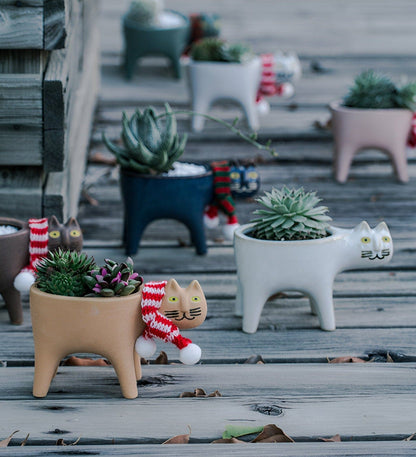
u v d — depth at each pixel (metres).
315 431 1.93
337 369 2.23
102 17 8.04
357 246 2.45
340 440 1.91
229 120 4.95
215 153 4.38
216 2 8.84
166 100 5.24
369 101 4.01
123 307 1.98
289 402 2.05
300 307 2.71
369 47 6.82
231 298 2.78
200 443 1.88
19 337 2.44
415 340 2.44
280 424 1.95
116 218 3.63
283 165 4.34
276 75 4.78
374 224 3.57
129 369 2.04
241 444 1.85
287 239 2.41
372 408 2.03
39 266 2.05
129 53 5.69
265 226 2.45
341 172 4.09
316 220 2.47
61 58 2.94
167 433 1.91
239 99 4.61
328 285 2.46
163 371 2.21
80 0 3.84
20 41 2.64
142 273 3.00
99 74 5.38
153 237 3.42
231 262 3.12
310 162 4.38
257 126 4.76
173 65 5.80
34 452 1.81
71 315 1.97
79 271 2.03
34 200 2.91
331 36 7.23
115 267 1.99
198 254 3.19
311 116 5.03
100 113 4.93
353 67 6.16
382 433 1.92
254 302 2.46
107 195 3.90
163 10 6.00
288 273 2.42
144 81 5.76
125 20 5.67
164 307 2.00
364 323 2.57
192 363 2.00
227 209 3.09
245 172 3.09
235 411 2.01
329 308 2.49
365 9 8.61
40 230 2.40
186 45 5.98
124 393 2.05
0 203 2.92
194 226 3.12
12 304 2.50
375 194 3.96
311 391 2.11
